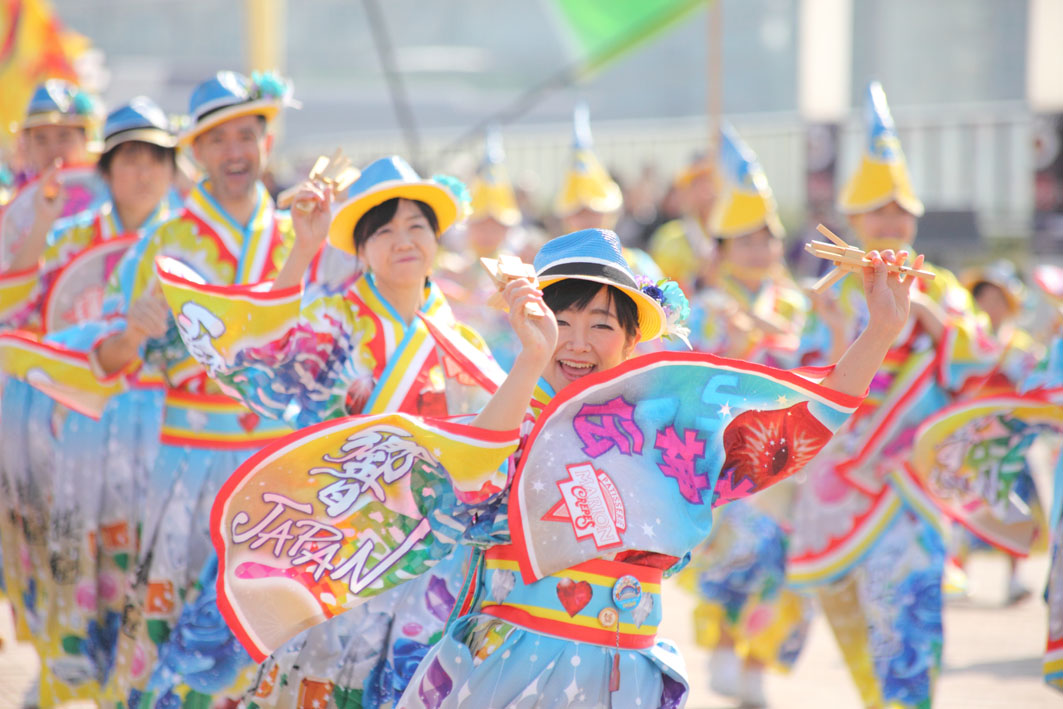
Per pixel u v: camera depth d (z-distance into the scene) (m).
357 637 10.24
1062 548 12.00
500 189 26.92
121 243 14.34
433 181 10.45
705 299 18.25
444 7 51.09
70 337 12.84
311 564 8.49
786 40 51.31
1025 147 43.41
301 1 51.62
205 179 13.02
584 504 7.84
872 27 49.94
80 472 13.33
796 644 15.59
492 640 7.91
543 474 7.89
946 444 13.91
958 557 21.08
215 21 54.06
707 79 51.84
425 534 8.53
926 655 13.84
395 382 10.30
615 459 7.96
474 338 11.03
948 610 20.58
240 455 12.59
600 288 8.22
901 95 49.66
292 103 12.95
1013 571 20.83
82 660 13.48
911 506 14.18
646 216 41.66
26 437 15.16
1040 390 13.47
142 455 13.27
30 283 14.48
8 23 24.56
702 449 8.14
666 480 8.04
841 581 14.39
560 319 8.25
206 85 12.76
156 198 14.70
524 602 7.91
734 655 15.92
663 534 7.94
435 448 7.80
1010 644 18.22
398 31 51.56
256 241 12.86
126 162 14.45
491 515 8.11
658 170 48.06
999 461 14.02
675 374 8.03
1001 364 13.92
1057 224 40.41
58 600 13.52
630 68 52.44
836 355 14.17
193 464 12.54
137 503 13.27
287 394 10.07
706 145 48.28
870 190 15.25
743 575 15.66
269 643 8.46
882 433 14.30
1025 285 38.75
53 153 16.94
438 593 10.29
